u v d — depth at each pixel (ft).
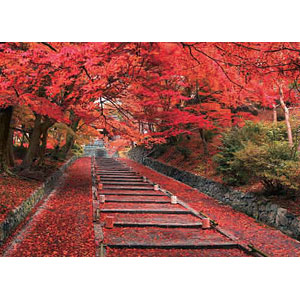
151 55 21.43
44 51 26.50
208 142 71.92
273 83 38.60
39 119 48.67
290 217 28.91
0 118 37.47
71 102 36.47
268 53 23.49
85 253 21.70
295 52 23.22
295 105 50.08
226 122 53.42
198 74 33.04
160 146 92.38
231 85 33.37
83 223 29.60
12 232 25.25
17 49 28.40
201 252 23.73
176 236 27.17
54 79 27.22
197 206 41.34
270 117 67.26
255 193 36.50
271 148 33.24
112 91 36.22
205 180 52.54
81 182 57.98
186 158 70.74
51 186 49.49
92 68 25.12
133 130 51.78
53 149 83.66
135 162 112.37
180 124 59.31
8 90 29.07
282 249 24.59
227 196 43.21
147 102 37.37
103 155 168.04
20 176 42.22
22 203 29.30
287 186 33.12
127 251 23.07
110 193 47.62
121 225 29.86
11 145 53.83
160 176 73.77
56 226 28.14
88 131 76.84
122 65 25.27
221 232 28.76
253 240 26.76
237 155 36.14
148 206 39.93
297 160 32.42
